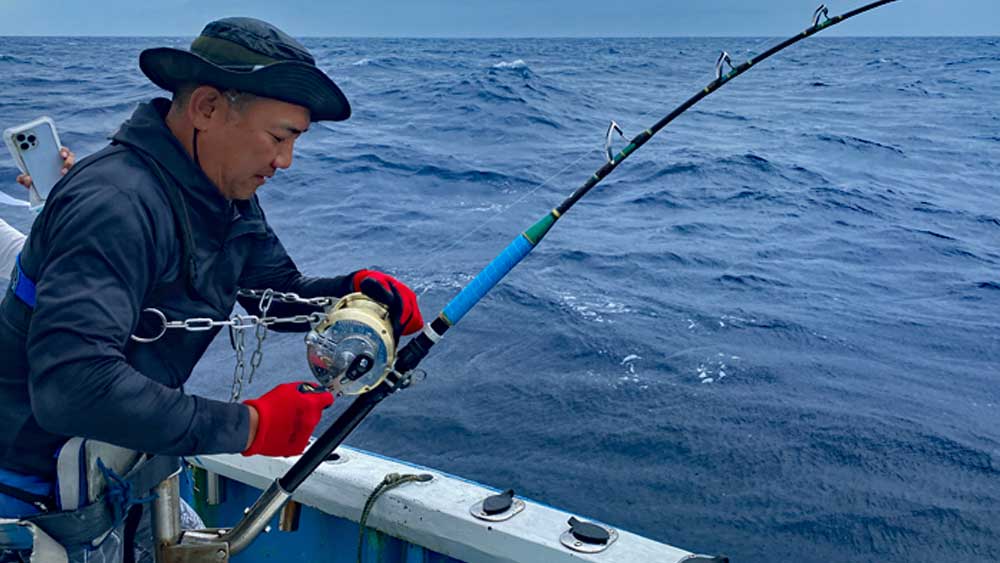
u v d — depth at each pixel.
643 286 8.73
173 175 1.21
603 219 12.47
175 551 1.54
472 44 147.88
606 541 1.60
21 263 1.24
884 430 5.35
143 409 1.12
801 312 8.05
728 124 26.53
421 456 4.91
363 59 61.84
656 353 6.66
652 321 7.50
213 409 1.19
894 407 5.77
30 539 1.33
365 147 18.11
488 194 14.01
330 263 9.48
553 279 8.81
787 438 5.19
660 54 85.88
